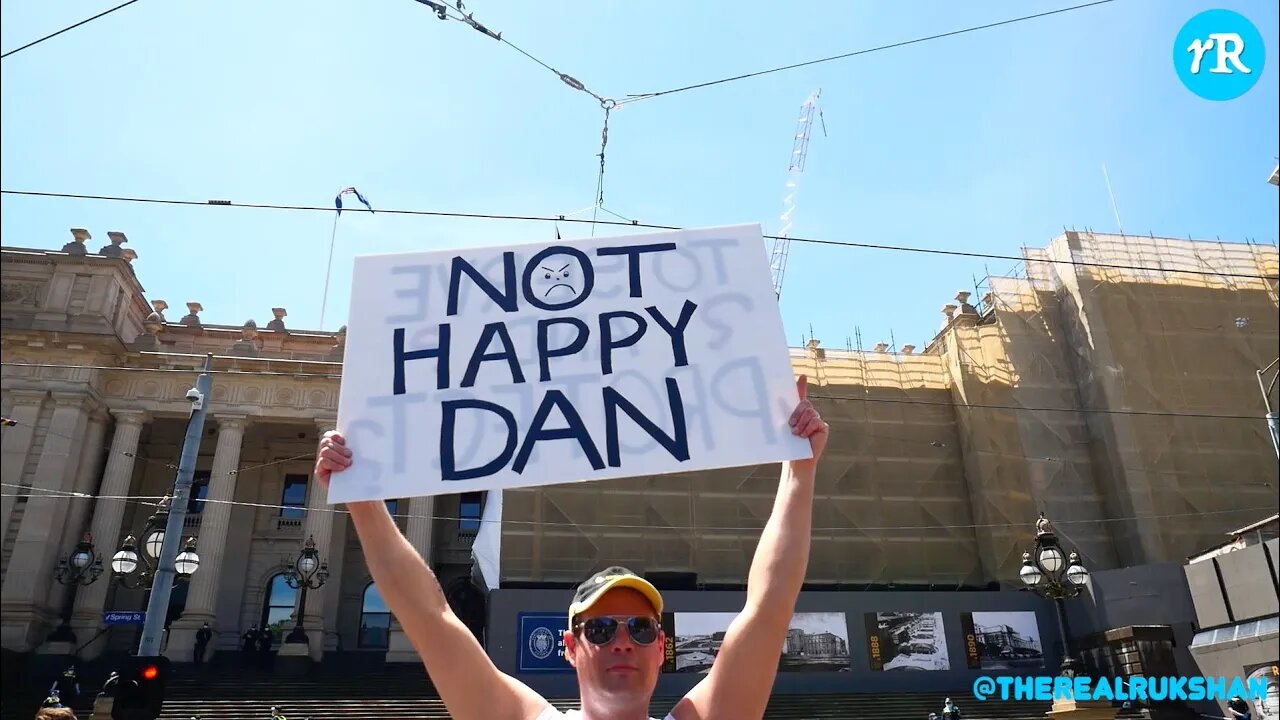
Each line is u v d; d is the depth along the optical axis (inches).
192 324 1489.9
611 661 111.3
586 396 151.3
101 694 521.0
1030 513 1411.2
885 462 1471.5
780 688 1177.4
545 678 1114.1
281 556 1451.8
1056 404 1488.7
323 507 1354.6
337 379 1400.1
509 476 143.3
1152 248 1563.7
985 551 1397.6
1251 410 1446.9
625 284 162.7
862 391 1520.7
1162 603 1143.6
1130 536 1366.9
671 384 152.2
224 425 1347.2
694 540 1350.9
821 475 1441.9
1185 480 1386.6
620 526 1344.7
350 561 1473.9
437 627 120.1
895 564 1396.4
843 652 1212.5
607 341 156.6
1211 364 1469.0
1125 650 1120.2
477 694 116.3
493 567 1216.8
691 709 114.5
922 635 1234.0
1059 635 1252.5
